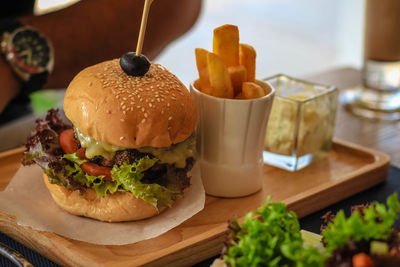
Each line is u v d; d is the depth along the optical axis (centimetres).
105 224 59
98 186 58
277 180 67
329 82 92
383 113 83
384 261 44
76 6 97
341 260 45
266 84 64
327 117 69
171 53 184
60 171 59
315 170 69
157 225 59
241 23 205
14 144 75
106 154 58
